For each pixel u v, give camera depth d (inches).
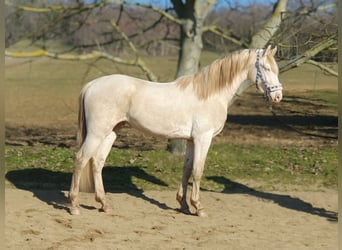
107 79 268.2
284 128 600.1
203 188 349.1
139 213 281.6
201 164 269.3
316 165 402.3
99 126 262.5
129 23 492.4
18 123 627.8
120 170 374.0
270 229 260.8
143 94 265.6
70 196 270.1
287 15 393.1
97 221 261.4
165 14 424.2
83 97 269.1
